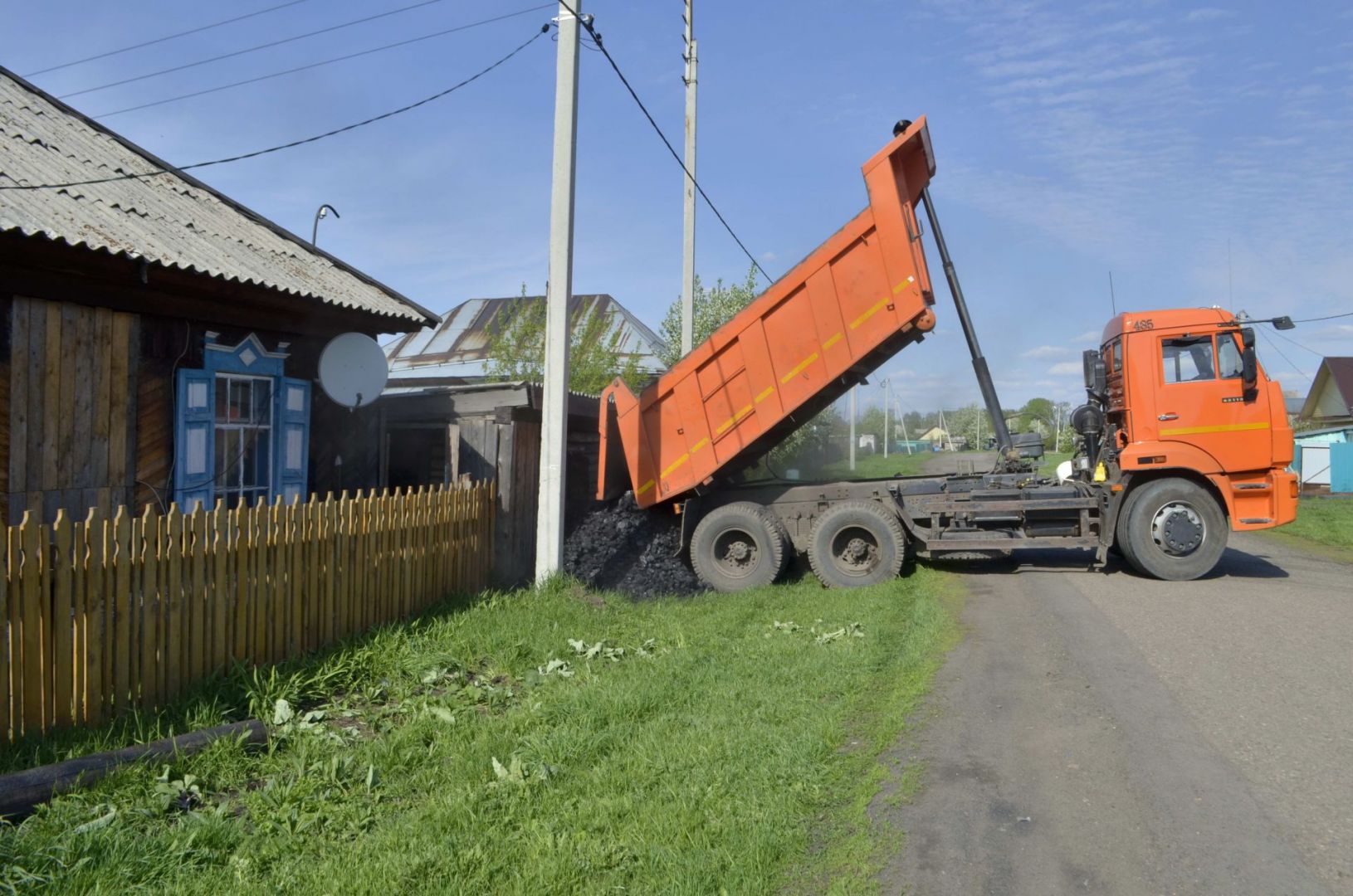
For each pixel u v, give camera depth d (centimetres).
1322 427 3875
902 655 703
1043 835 392
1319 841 378
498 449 1063
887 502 1105
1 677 459
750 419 1119
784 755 477
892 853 377
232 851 392
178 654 565
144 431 862
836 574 1073
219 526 599
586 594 983
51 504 774
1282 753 475
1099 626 788
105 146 1095
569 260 984
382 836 397
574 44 980
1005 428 1171
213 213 1098
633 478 1166
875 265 1059
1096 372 1150
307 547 690
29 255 743
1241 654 680
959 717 550
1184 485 1041
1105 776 453
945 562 1186
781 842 382
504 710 602
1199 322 1051
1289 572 1113
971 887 350
